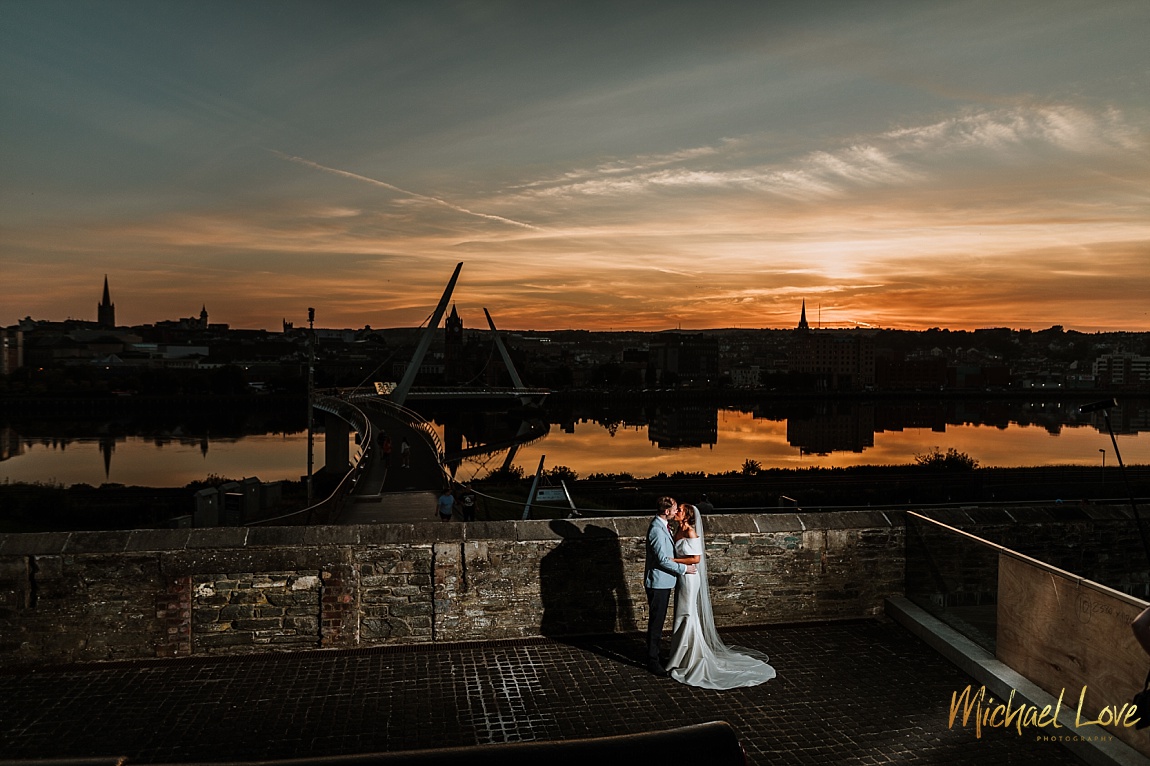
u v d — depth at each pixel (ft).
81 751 19.76
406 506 102.89
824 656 26.45
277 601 26.63
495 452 452.76
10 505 191.52
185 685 23.85
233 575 26.43
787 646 27.37
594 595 28.45
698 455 511.81
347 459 305.73
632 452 526.16
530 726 21.26
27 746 19.95
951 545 27.09
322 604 26.71
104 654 25.84
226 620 26.40
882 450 572.10
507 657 26.22
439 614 27.50
